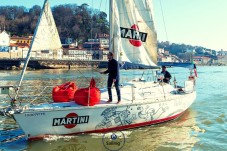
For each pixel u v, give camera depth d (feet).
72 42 492.95
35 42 33.86
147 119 41.73
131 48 47.21
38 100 64.95
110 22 43.73
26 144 34.14
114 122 38.40
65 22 529.45
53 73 230.07
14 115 32.65
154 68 49.70
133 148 33.94
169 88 49.11
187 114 53.21
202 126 44.60
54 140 35.19
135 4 47.39
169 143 36.09
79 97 36.06
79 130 36.50
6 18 558.97
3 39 358.23
